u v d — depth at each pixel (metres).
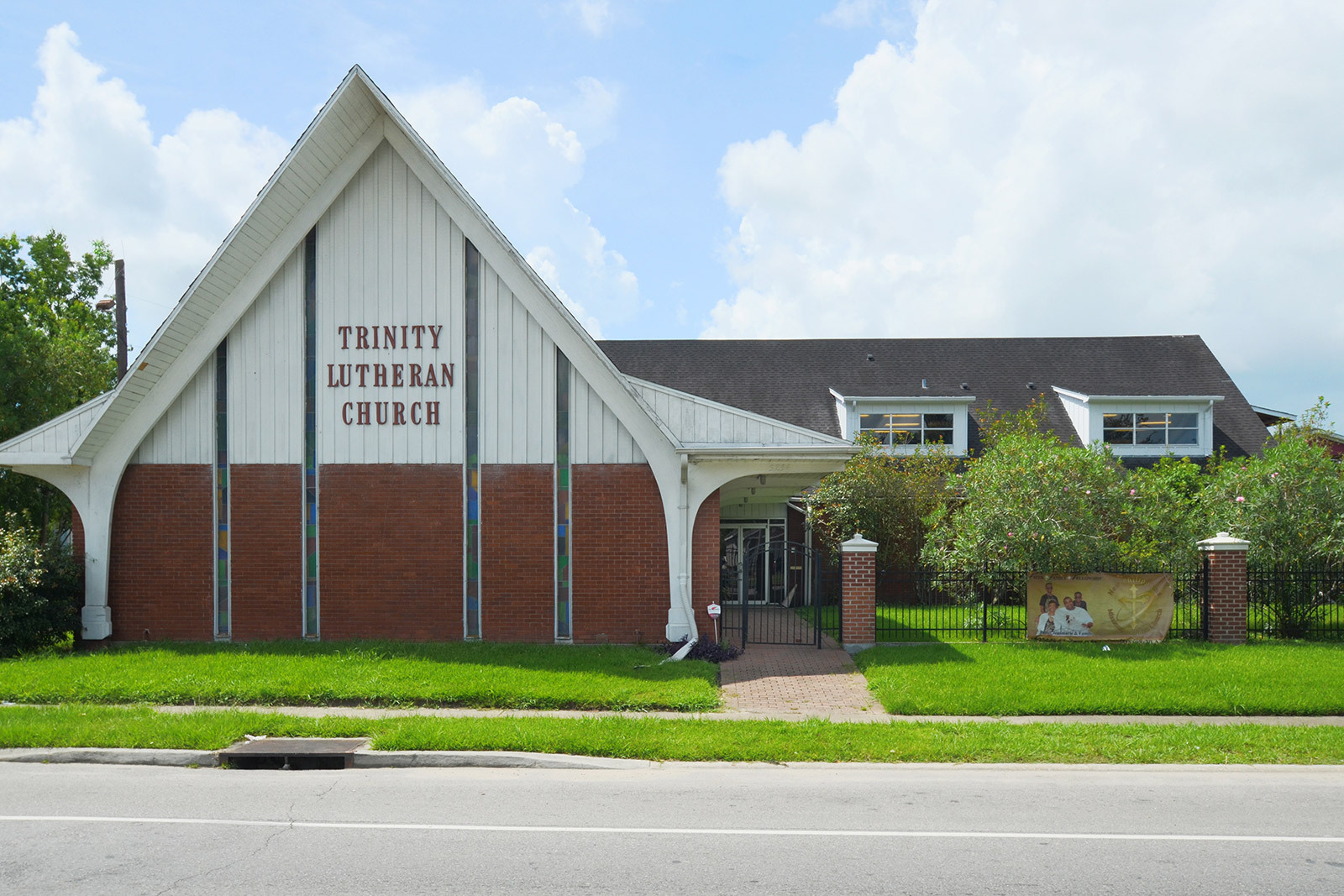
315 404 17.17
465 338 17.05
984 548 17.55
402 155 16.89
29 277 32.06
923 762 9.70
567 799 8.28
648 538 16.81
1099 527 17.58
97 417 16.27
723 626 20.20
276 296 17.09
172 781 8.97
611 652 15.77
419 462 17.03
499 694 12.38
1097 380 33.09
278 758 9.66
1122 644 16.45
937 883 6.12
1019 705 11.97
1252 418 32.34
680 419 16.77
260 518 17.05
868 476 25.39
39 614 16.00
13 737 10.11
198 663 14.41
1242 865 6.50
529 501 16.94
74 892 5.95
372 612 17.00
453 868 6.38
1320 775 9.20
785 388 32.62
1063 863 6.53
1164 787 8.73
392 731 10.28
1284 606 17.75
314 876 6.23
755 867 6.44
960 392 32.28
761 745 9.98
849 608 16.50
